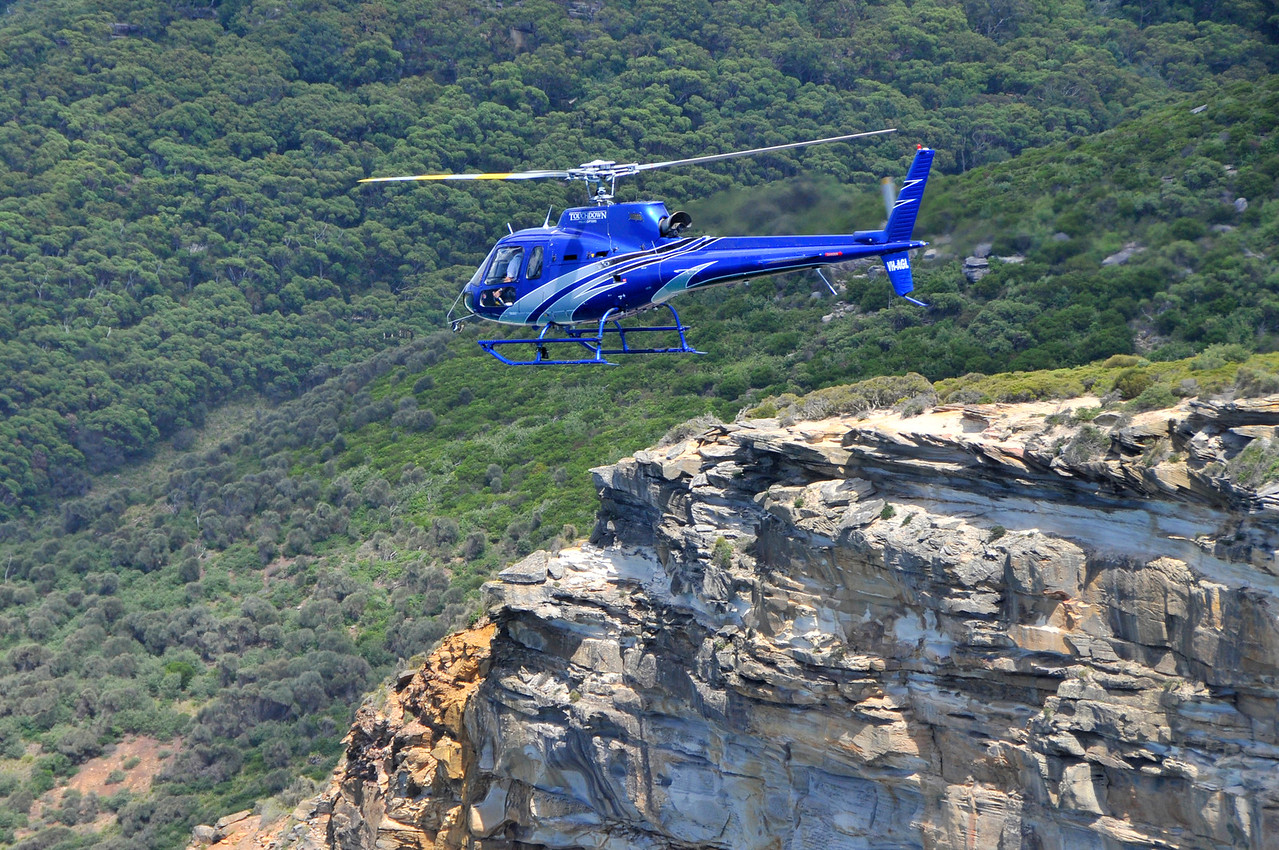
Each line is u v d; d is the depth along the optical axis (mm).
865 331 83625
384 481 104125
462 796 40344
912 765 29000
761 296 97125
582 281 34625
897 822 29750
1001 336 75000
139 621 95188
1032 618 27188
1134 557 26172
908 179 33375
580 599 37344
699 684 33000
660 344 98500
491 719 39188
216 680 84938
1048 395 32188
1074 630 26656
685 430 37969
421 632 76625
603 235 34812
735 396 86188
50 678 88812
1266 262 71812
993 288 80375
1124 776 25562
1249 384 26219
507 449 98688
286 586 95438
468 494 95000
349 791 46531
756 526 33375
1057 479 27391
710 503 34719
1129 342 70250
